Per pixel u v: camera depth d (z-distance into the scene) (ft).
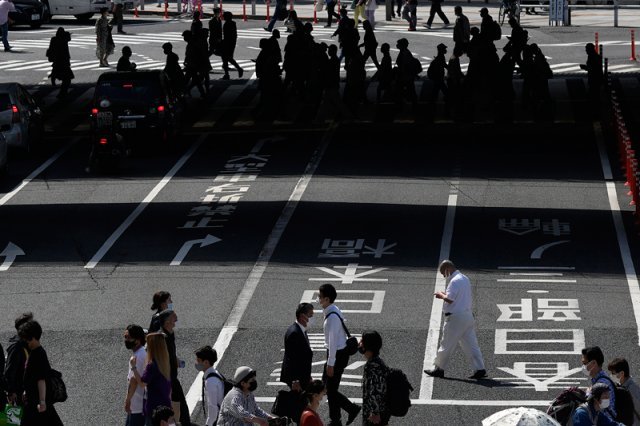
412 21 375.66
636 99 260.62
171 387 105.29
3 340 140.67
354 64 251.60
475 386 124.26
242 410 98.43
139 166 222.48
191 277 162.20
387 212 189.26
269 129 247.91
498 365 130.11
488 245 172.96
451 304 125.80
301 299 152.66
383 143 233.55
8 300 155.02
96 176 216.33
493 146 229.25
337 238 177.06
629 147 201.46
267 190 203.62
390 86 260.83
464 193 199.41
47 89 296.51
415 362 131.23
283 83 270.05
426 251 170.91
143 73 234.79
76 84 301.63
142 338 105.09
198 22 274.98
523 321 143.33
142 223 187.01
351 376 128.16
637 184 182.29
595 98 251.39
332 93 249.55
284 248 173.37
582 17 410.93
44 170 221.46
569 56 324.60
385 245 173.78
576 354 132.57
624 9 435.53
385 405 102.06
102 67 324.39
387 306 149.38
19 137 229.25
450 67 254.06
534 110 252.21
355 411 114.32
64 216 191.42
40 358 103.30
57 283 161.27
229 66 320.70
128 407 104.88
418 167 216.13
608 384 96.99
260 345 137.18
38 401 103.35
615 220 183.83
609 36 360.07
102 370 130.72
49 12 406.21
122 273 164.55
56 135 249.75
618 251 169.58
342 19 272.92
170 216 190.39
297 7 447.01
